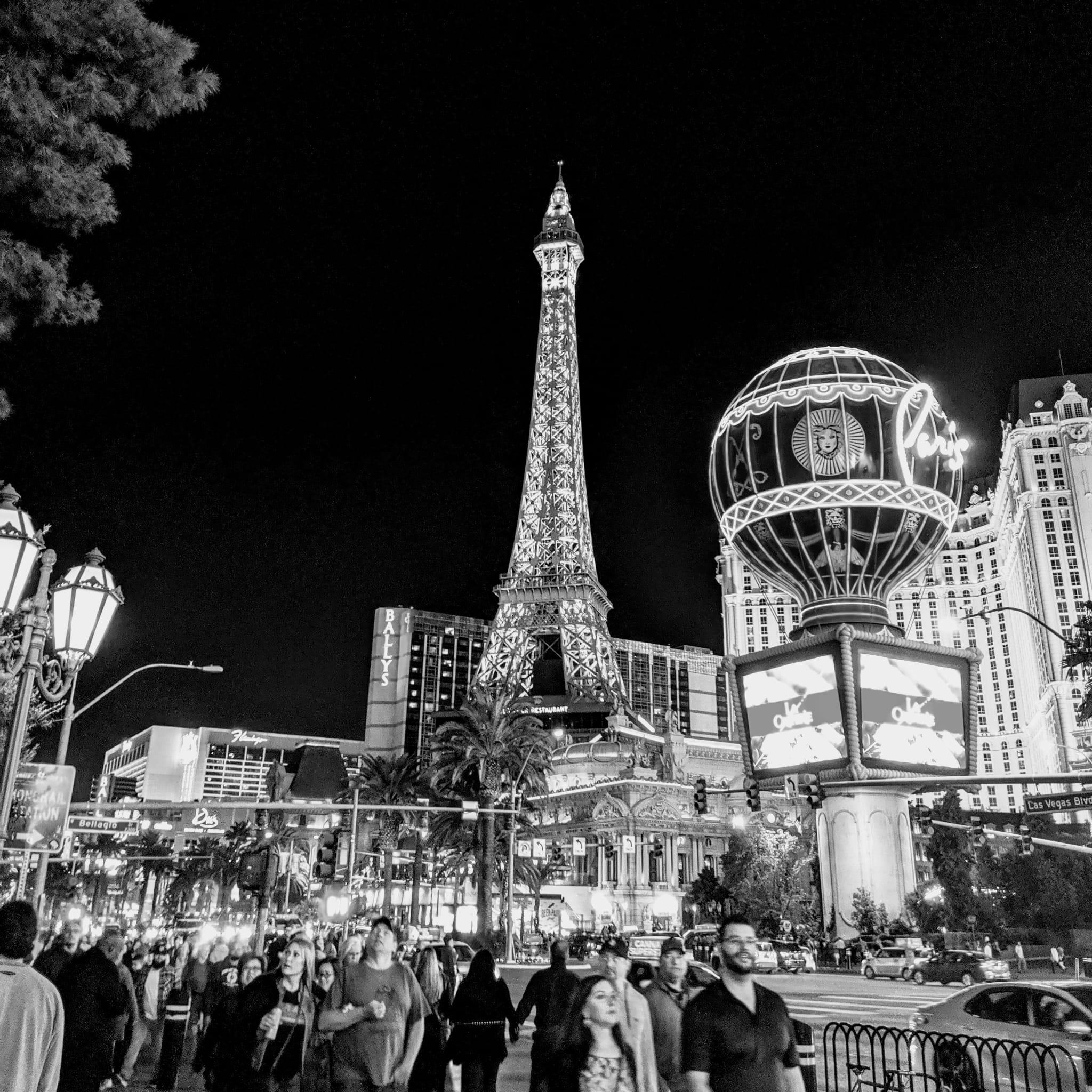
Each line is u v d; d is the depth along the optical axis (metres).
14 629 16.47
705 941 69.19
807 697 84.31
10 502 12.24
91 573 13.97
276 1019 10.57
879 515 89.88
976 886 87.50
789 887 100.94
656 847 145.88
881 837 84.31
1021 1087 14.62
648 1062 9.91
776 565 95.06
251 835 120.69
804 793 51.12
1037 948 66.75
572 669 167.00
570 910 136.25
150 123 14.62
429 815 76.19
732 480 97.38
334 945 25.98
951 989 47.25
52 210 13.89
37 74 13.34
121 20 13.49
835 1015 31.17
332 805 40.34
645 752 165.75
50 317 14.31
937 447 92.75
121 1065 17.16
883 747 81.50
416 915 80.00
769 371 99.19
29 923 7.42
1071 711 181.12
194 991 22.41
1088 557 191.00
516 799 72.19
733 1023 7.70
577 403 192.12
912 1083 14.99
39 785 14.32
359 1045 9.92
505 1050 13.04
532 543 177.25
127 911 160.75
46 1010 7.21
